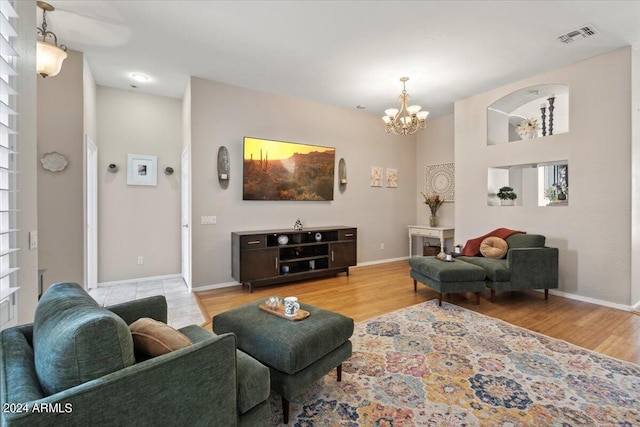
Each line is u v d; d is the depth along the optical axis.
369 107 5.45
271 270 4.30
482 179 4.71
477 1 2.54
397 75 4.02
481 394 1.94
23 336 1.33
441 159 6.10
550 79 3.90
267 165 4.64
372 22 2.83
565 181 4.36
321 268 4.84
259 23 2.85
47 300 1.30
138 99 4.59
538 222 4.10
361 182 5.78
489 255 4.07
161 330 1.33
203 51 3.38
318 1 2.53
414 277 4.07
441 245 5.55
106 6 2.59
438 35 3.05
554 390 1.98
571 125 3.77
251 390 1.40
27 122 1.77
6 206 1.54
